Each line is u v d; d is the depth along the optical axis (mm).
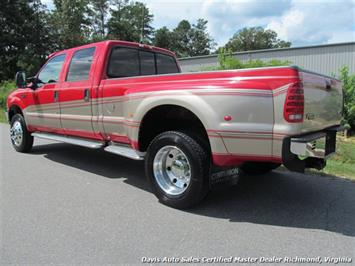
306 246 3219
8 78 46531
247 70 3559
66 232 3463
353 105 12633
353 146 8656
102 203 4305
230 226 3654
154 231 3506
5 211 4000
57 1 58469
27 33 51156
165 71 6430
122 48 5523
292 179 5508
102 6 66625
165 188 4266
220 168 4086
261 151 3529
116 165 6344
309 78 3590
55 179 5375
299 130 3428
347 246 3223
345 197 4629
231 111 3590
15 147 7555
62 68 6055
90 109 5367
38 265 2852
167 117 4594
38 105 6598
